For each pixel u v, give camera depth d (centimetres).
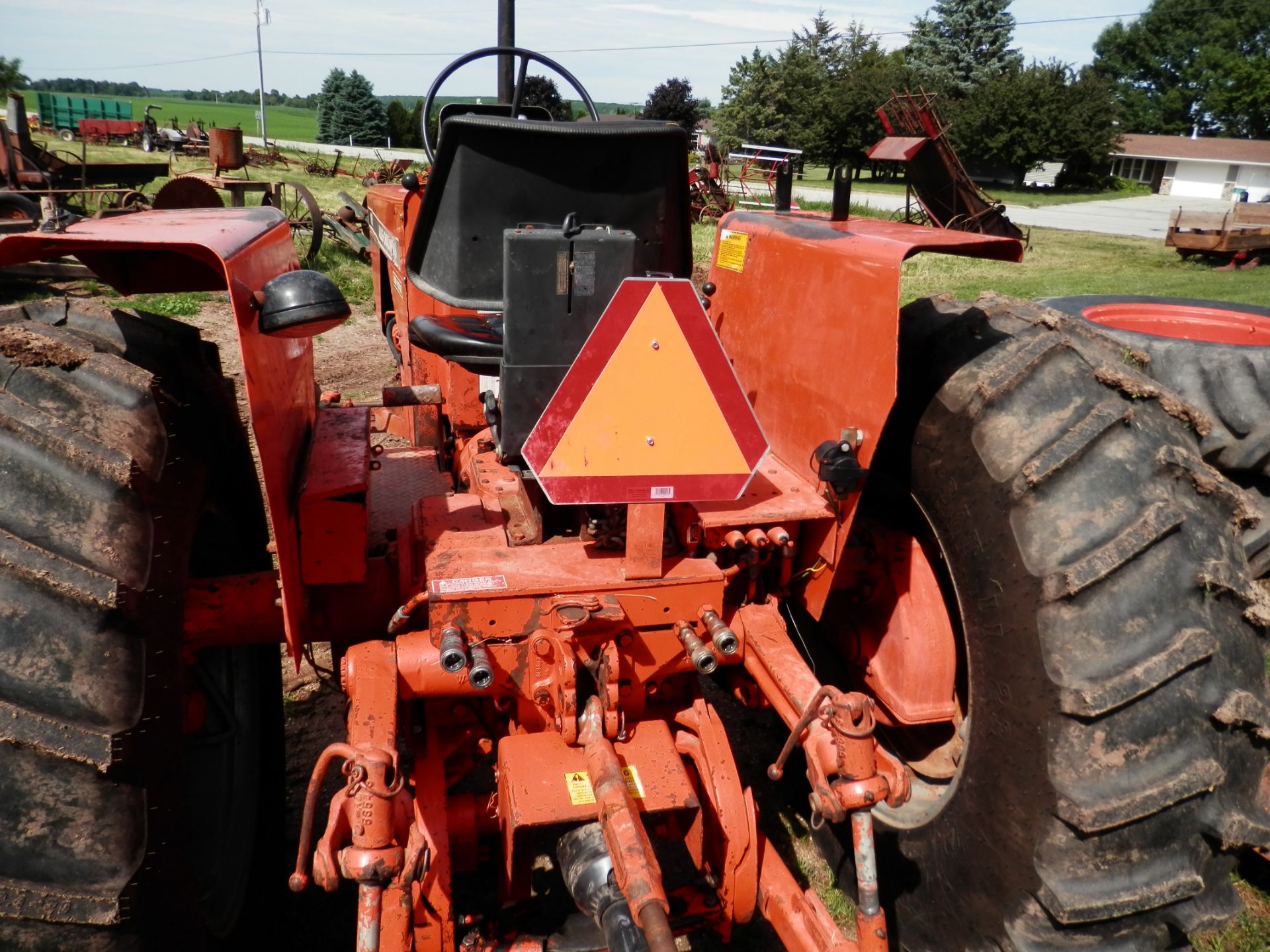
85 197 1477
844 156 4400
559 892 244
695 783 216
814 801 182
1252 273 1650
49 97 4391
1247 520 196
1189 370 347
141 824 160
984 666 207
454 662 185
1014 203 3706
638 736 211
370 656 207
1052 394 206
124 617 161
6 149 1336
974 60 5019
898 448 233
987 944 209
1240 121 6475
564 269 202
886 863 243
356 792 164
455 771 231
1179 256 1894
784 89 4447
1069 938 196
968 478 211
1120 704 182
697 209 2111
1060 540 191
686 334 202
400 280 443
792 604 295
